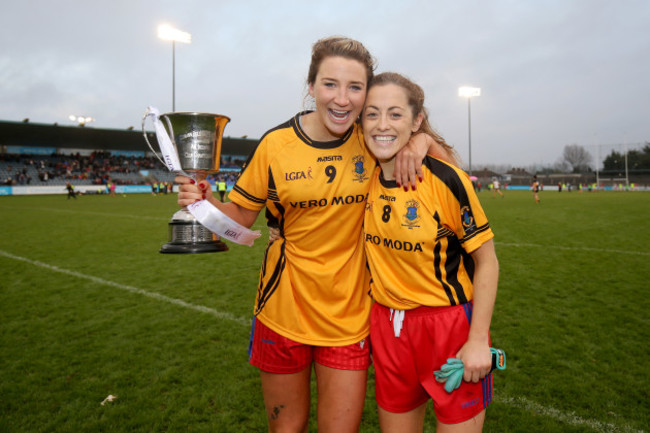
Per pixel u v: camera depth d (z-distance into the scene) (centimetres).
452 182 157
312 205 177
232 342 380
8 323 429
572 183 5928
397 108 158
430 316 167
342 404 179
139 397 289
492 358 157
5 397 289
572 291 530
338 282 182
